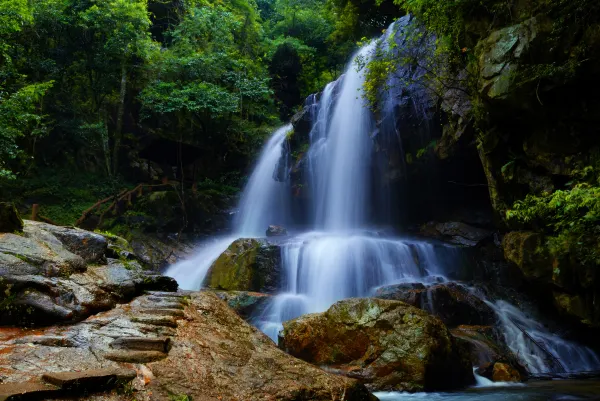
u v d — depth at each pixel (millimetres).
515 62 8375
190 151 24234
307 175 20703
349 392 4578
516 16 8703
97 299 5164
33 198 19484
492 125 10086
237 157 26000
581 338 11242
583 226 7863
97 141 22297
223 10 27969
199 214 21156
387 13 23438
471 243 15359
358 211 18656
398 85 14758
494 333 10500
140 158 24234
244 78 25484
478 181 15758
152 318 5008
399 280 13477
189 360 4305
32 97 15766
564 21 7738
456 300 11141
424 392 7207
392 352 7562
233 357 4684
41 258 5348
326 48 31922
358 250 13617
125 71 22203
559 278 9141
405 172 16594
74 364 3699
